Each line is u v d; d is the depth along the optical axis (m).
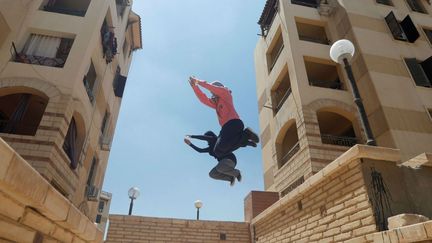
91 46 15.38
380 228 6.54
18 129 14.96
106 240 14.02
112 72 20.30
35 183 2.34
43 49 14.71
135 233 14.31
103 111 18.81
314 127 13.60
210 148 5.20
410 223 5.54
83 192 16.39
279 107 17.73
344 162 7.70
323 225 8.55
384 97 13.99
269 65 20.17
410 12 18.55
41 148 11.80
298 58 15.97
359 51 15.62
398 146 12.58
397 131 13.02
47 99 13.60
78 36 15.08
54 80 13.44
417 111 13.89
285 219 11.03
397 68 15.28
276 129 16.86
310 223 9.27
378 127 13.62
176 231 14.57
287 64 16.66
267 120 19.03
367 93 14.59
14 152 2.00
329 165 8.37
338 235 7.80
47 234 2.89
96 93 17.19
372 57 15.36
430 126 13.55
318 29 18.97
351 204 7.46
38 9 15.58
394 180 7.20
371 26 16.92
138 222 14.55
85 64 14.77
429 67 15.60
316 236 8.81
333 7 18.31
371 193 6.99
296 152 14.97
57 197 2.76
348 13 17.12
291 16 17.95
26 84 12.96
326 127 17.38
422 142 12.95
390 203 6.86
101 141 19.09
